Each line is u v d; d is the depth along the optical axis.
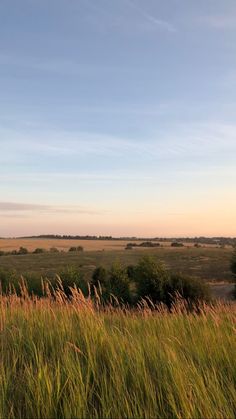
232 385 4.07
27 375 4.22
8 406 3.84
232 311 8.82
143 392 3.95
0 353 4.98
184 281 21.80
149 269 22.61
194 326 6.71
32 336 5.43
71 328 5.67
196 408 3.68
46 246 147.88
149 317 7.91
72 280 20.95
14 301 7.50
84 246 149.00
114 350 4.73
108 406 3.73
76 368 4.33
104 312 8.48
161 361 4.51
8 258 104.31
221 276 58.94
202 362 4.68
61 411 3.67
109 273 24.12
